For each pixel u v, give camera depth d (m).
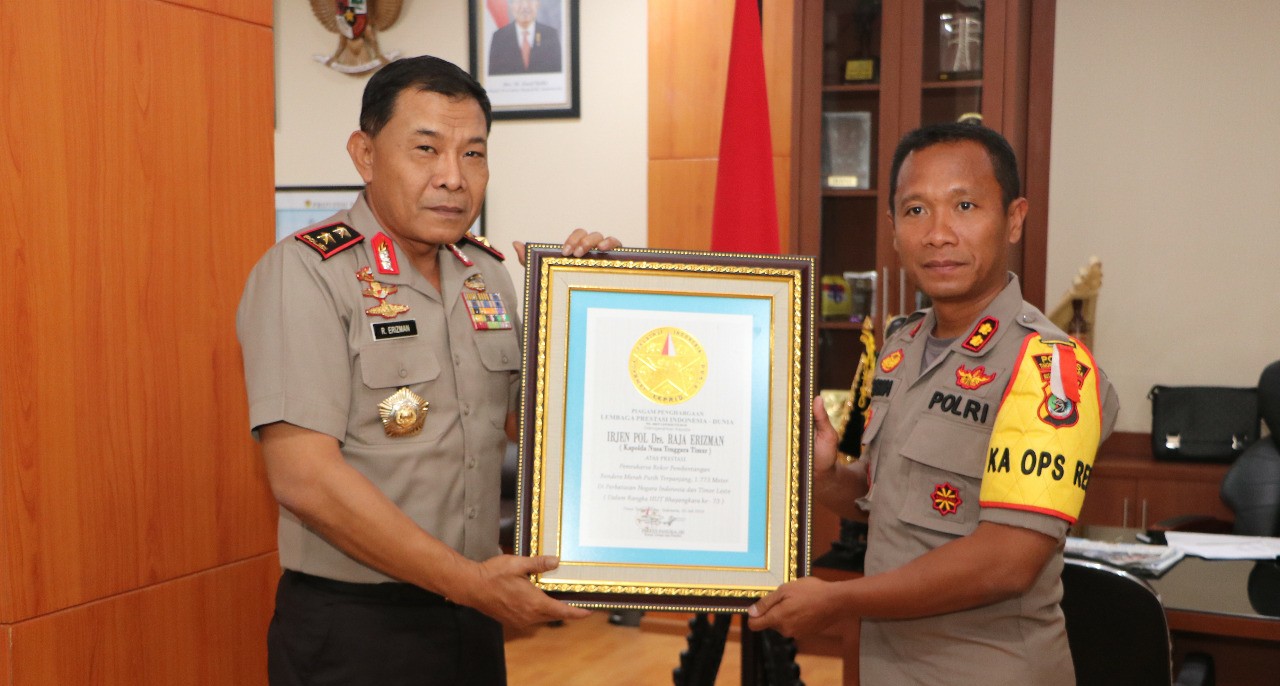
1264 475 3.20
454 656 1.60
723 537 1.53
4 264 1.54
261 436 1.48
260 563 2.02
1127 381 4.08
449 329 1.61
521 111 4.58
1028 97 4.06
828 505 1.72
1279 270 3.87
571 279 1.57
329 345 1.48
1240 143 3.88
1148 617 1.76
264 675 2.04
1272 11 3.81
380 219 1.61
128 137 1.74
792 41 3.96
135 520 1.76
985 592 1.33
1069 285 4.11
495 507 1.66
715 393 1.56
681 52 4.18
